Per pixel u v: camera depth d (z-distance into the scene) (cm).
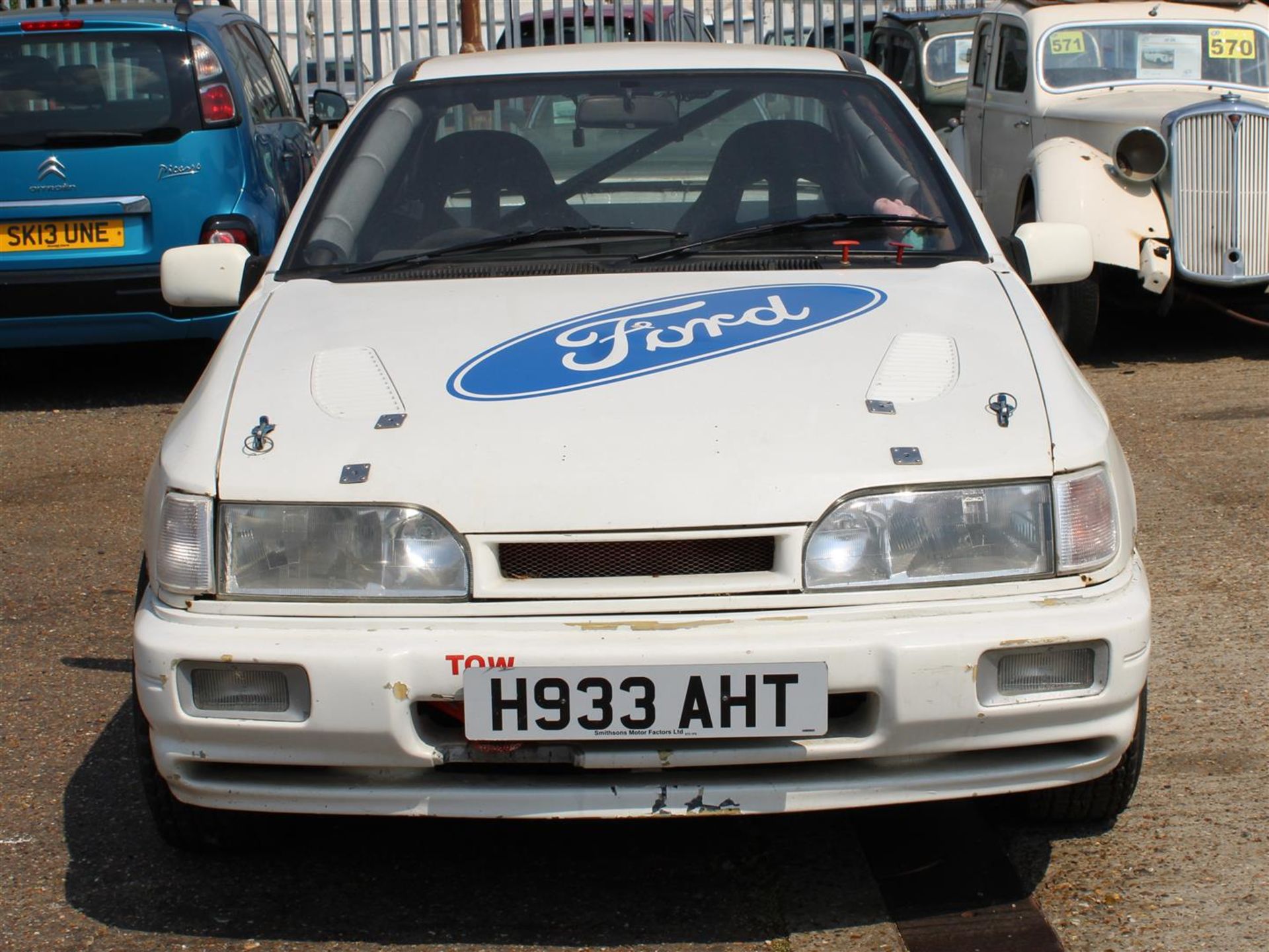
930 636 264
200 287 383
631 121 400
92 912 299
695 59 426
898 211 379
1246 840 313
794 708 263
